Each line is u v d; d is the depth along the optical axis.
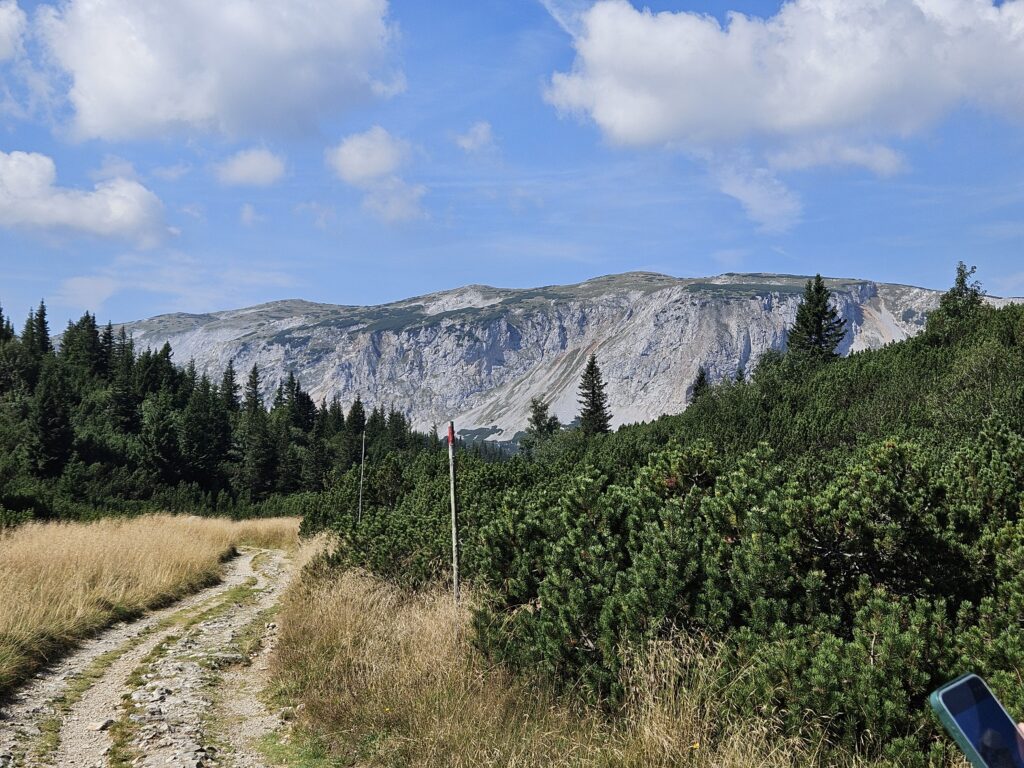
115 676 9.88
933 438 21.67
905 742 4.70
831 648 5.34
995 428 11.29
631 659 6.25
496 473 17.45
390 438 135.00
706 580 6.43
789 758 4.92
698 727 5.39
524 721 6.33
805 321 81.94
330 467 97.75
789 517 6.44
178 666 10.23
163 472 79.25
